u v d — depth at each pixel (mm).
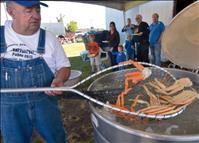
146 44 3688
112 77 1413
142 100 1110
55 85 1069
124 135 915
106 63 3902
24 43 1077
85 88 1192
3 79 1089
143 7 4109
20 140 1169
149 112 965
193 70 1575
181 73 1388
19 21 1005
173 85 1195
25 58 1091
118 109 936
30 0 930
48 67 1152
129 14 4293
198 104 1135
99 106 1071
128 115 985
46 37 1127
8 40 1065
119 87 1276
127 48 3746
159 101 1072
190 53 1336
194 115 1039
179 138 833
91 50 3828
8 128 1147
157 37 3480
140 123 967
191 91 1146
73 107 2443
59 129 1271
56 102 1264
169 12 3803
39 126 1202
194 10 1176
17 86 1100
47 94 1140
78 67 3938
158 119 983
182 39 1308
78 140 1922
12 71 1080
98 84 1335
